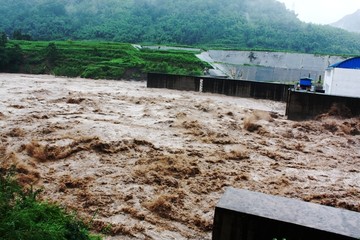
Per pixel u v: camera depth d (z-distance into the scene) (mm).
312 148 18062
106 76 47719
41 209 6680
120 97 28875
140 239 9070
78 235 6473
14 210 6203
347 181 13766
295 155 16672
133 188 11820
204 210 10734
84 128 17984
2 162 13398
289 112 24281
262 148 17266
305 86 30000
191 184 12516
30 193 7492
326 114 23672
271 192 12344
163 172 13250
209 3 145625
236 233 6043
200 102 28688
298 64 71062
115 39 97500
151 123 20422
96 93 30516
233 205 6207
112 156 14641
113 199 11023
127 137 17094
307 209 6277
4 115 19844
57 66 51594
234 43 103312
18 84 33875
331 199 11984
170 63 55281
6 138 16031
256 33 114875
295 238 5738
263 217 5867
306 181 13539
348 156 17109
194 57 59531
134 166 13680
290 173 14258
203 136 18516
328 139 20016
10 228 5633
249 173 13945
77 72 48906
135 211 10297
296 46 106875
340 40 120875
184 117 22312
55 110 22203
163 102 27484
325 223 5816
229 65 66938
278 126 21969
